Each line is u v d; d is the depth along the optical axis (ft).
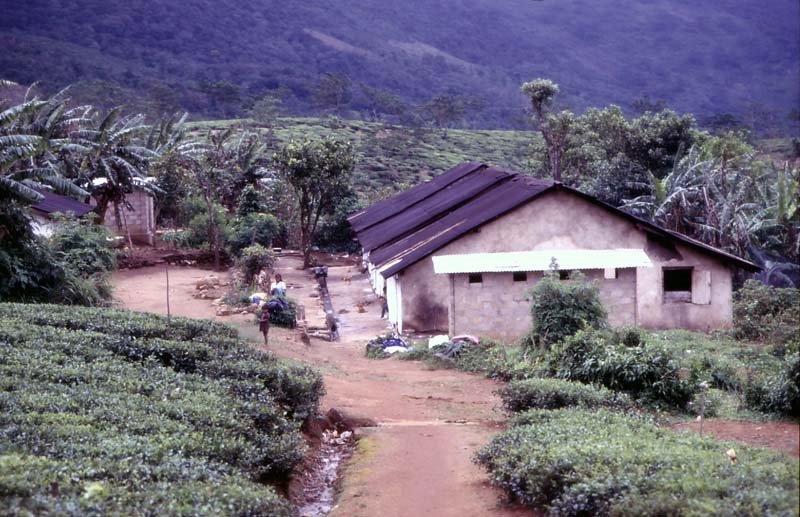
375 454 45.14
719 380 58.80
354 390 63.31
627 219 97.86
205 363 52.08
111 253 106.73
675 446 34.65
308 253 149.38
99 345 53.42
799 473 28.02
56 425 34.78
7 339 52.11
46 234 112.57
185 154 161.48
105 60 597.11
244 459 36.09
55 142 104.12
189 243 154.81
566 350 59.67
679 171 142.20
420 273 95.45
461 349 78.95
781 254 134.51
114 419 36.88
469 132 382.63
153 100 385.09
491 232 96.58
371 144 320.29
